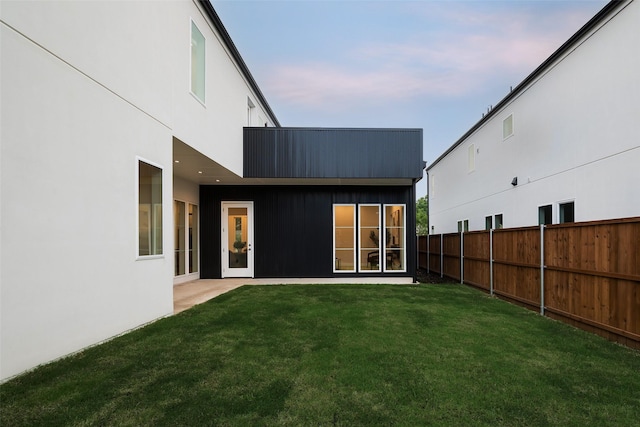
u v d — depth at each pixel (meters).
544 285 5.45
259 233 10.01
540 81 8.55
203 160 7.08
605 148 6.41
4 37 2.71
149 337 3.96
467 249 8.84
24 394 2.51
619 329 3.95
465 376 2.92
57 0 3.21
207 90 6.79
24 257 2.84
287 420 2.21
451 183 16.30
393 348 3.63
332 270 9.91
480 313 5.39
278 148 8.95
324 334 4.13
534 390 2.67
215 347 3.63
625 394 2.62
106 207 3.85
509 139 10.19
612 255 4.08
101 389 2.62
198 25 6.44
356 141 8.92
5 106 2.71
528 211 9.16
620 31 6.05
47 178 3.07
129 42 4.30
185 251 9.14
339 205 10.00
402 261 9.92
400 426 2.15
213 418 2.23
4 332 2.67
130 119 4.32
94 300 3.63
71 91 3.36
